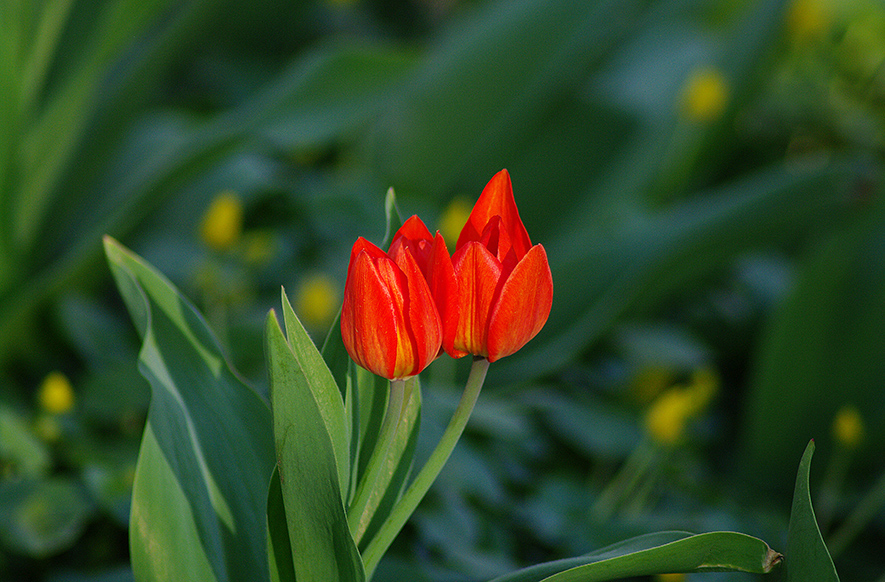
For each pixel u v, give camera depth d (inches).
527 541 68.1
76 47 80.0
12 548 52.4
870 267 85.4
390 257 41.9
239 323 77.3
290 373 41.3
